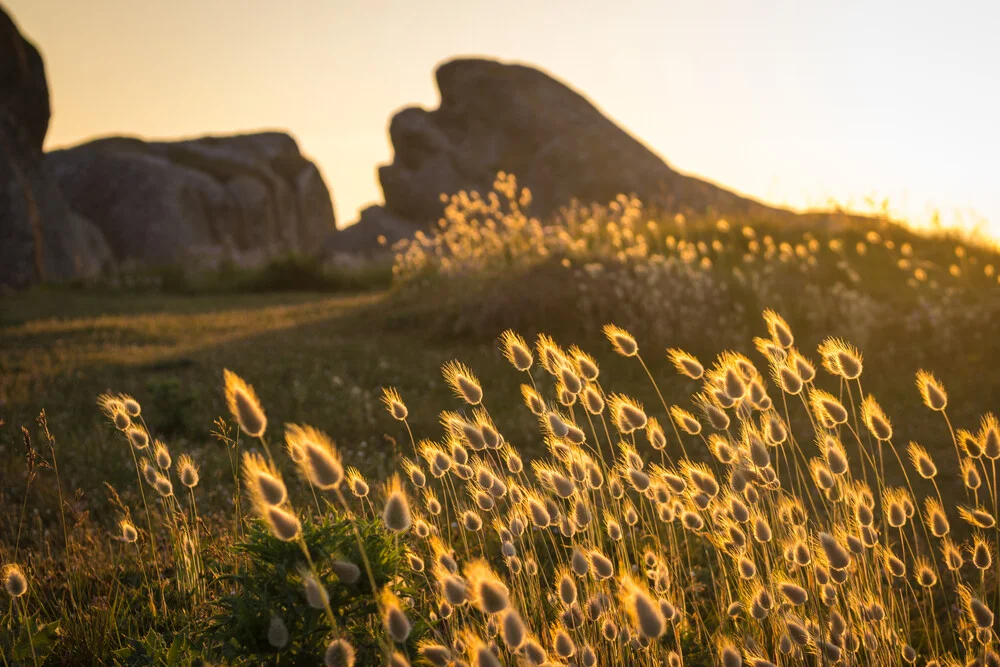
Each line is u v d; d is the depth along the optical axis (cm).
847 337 990
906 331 984
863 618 276
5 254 2847
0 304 1916
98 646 324
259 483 185
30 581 362
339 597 241
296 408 785
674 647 309
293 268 2542
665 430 730
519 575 301
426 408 797
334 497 486
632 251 1248
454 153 4972
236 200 6312
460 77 5162
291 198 7262
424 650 208
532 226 1548
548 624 296
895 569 280
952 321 971
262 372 930
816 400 291
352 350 1086
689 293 1078
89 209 5672
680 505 306
